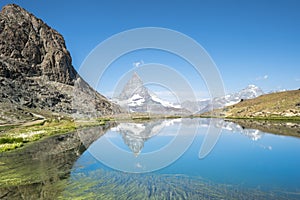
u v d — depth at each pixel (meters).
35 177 21.61
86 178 21.17
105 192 18.00
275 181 20.22
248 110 165.00
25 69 178.38
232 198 16.80
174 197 17.03
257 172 22.77
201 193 17.67
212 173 22.34
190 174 21.98
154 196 17.23
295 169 23.73
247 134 53.88
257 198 16.75
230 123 91.62
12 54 185.88
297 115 124.94
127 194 17.62
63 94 170.00
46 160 28.27
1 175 22.34
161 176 21.50
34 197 17.22
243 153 31.75
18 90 145.62
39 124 82.94
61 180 20.77
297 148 36.06
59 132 56.81
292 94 167.38
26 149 35.78
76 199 16.88
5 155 31.56
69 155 30.67
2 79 145.50
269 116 135.00
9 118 102.00
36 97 148.00
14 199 16.89
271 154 31.31
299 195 17.30
